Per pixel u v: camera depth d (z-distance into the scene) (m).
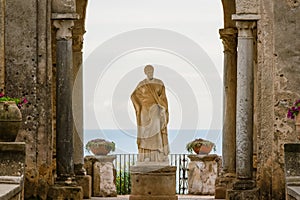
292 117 31.00
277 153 31.88
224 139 36.31
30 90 32.19
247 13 32.31
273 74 32.00
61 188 32.03
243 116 32.53
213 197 35.94
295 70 31.94
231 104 36.38
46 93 32.25
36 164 32.12
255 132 33.34
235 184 32.34
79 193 32.06
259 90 32.19
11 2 32.22
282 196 31.81
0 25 32.19
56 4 32.41
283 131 31.89
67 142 32.56
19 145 29.28
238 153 32.53
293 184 28.88
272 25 32.03
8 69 32.19
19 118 29.78
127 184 38.03
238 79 32.59
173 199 33.28
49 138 32.25
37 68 32.25
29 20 32.22
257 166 32.22
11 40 32.22
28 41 32.22
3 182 28.23
